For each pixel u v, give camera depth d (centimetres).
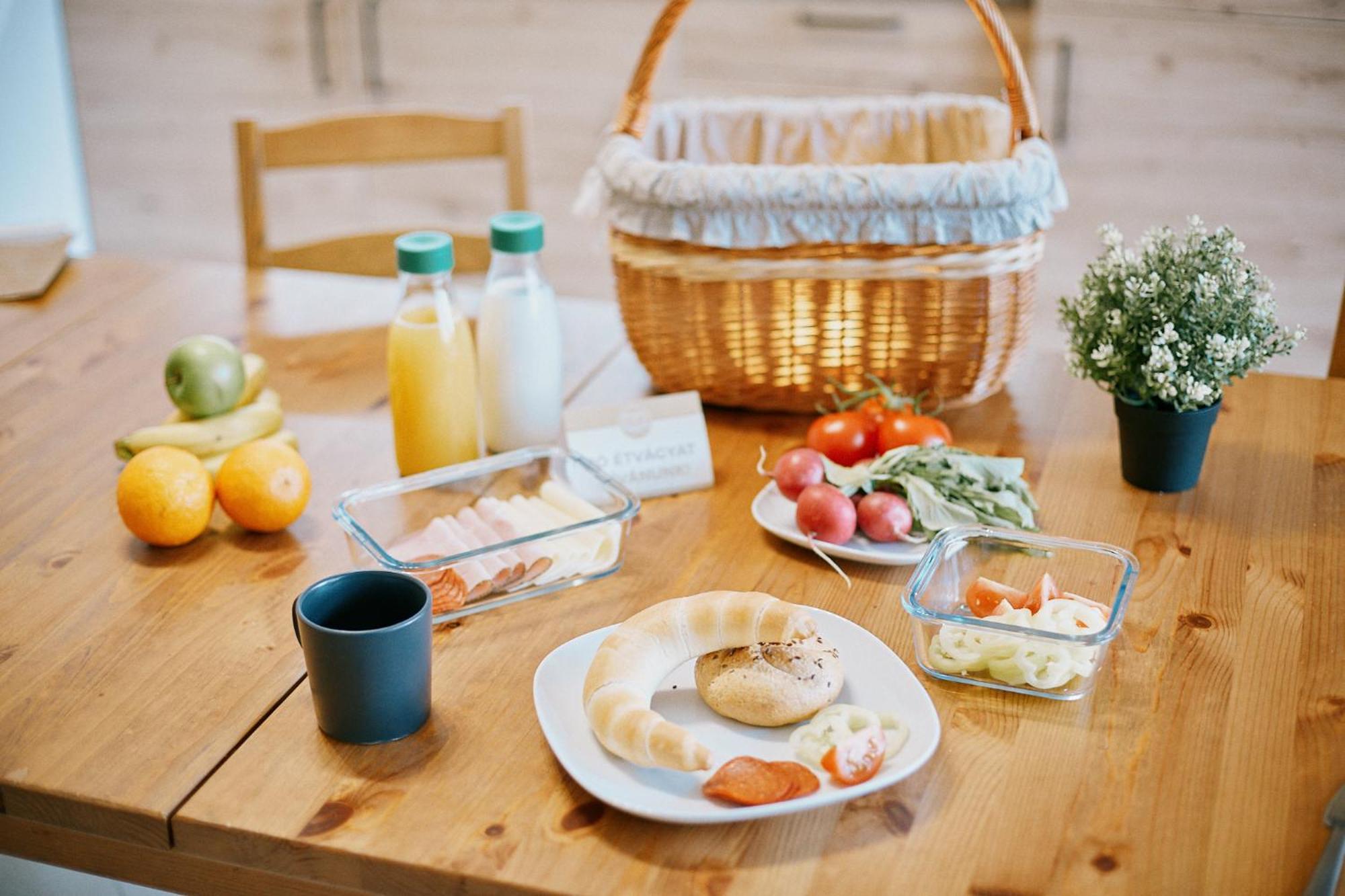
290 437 126
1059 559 100
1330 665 94
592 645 93
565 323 161
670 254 127
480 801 81
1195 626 98
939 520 109
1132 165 255
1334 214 244
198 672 94
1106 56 247
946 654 92
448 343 119
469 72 291
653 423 121
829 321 127
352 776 83
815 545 107
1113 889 73
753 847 76
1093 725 87
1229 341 108
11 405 136
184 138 312
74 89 311
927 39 258
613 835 77
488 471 115
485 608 102
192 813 79
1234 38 237
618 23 276
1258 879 74
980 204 121
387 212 312
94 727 88
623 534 107
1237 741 85
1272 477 122
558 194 299
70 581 106
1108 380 116
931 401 132
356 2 288
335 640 81
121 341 152
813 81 270
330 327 158
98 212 326
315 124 179
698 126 152
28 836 85
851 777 79
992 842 76
